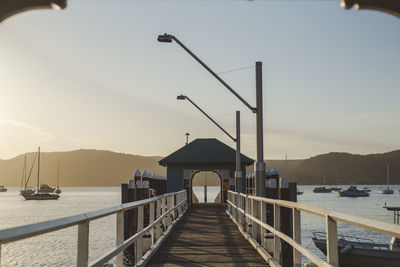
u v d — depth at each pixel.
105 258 5.36
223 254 11.62
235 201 21.94
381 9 2.53
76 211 100.38
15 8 2.56
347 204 129.12
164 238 14.27
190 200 39.25
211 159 39.25
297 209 6.45
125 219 23.62
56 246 44.19
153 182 28.84
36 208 112.62
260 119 14.20
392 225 3.11
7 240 2.84
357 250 27.83
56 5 2.57
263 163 13.96
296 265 6.45
